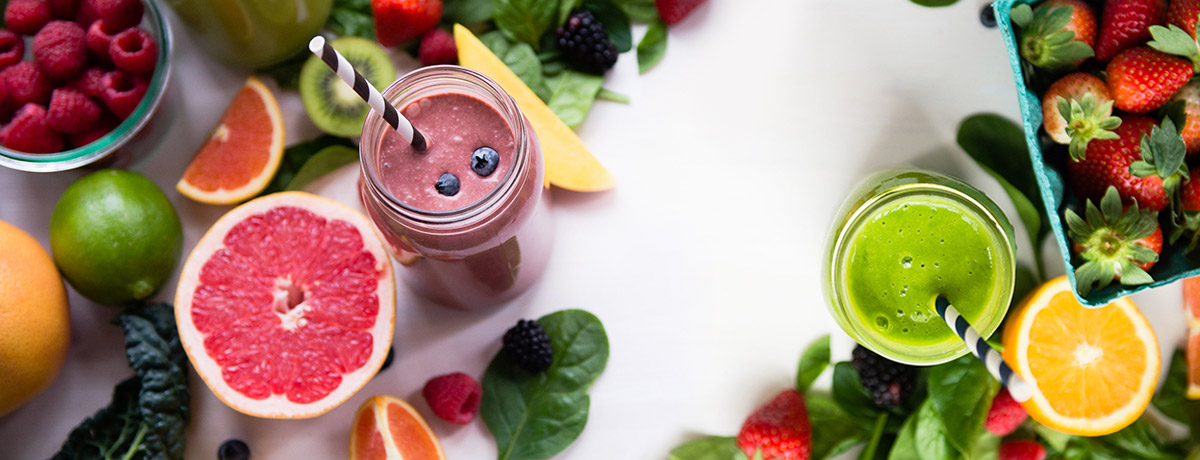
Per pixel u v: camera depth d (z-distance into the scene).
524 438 0.87
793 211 0.89
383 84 0.88
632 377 0.88
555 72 0.89
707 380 0.88
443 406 0.85
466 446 0.88
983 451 0.88
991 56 0.90
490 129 0.79
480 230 0.77
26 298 0.81
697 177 0.90
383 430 0.83
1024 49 0.85
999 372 0.76
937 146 0.90
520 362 0.86
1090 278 0.83
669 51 0.90
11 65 0.86
